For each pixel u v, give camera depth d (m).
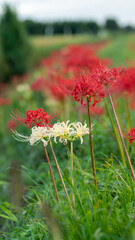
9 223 3.58
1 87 14.63
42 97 7.94
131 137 2.59
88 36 78.94
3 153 5.57
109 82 2.35
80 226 2.17
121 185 2.64
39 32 67.06
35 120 2.37
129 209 2.42
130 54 21.30
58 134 2.35
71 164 2.38
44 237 2.61
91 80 2.38
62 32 85.31
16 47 21.25
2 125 6.33
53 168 4.24
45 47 36.50
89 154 4.13
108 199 2.52
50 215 2.02
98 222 2.15
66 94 2.50
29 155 4.85
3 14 21.33
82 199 2.54
